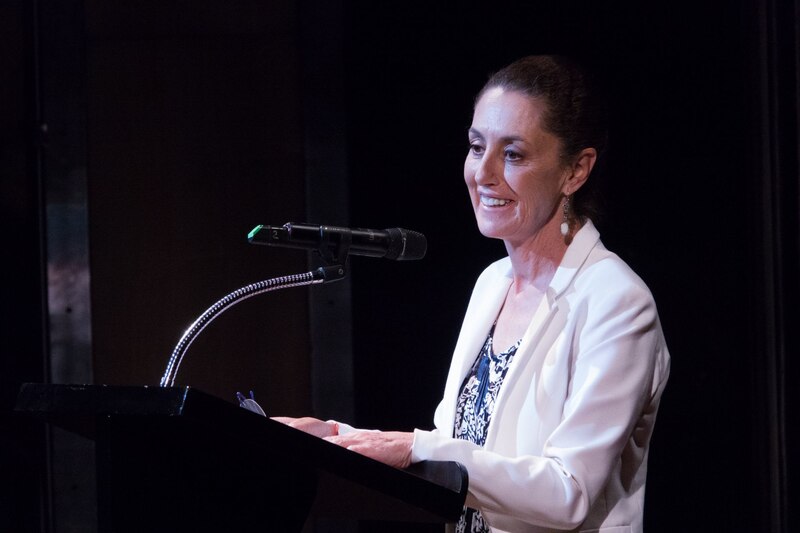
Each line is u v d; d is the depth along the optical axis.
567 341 4.19
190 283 8.59
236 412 2.59
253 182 8.63
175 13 8.59
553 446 3.97
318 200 8.50
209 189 8.62
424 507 3.01
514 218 4.35
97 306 8.48
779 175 7.88
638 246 8.28
